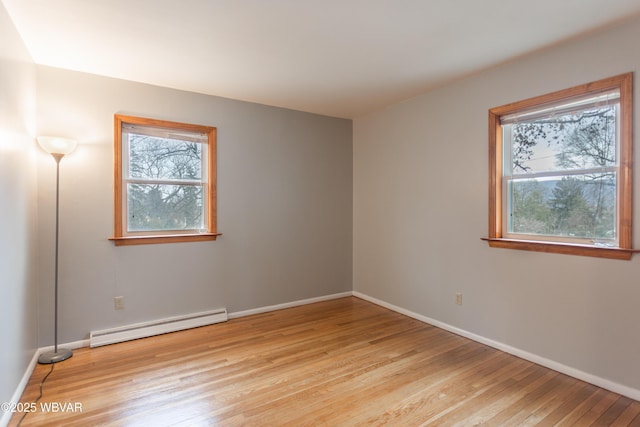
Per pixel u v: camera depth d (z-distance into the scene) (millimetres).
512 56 2646
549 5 1956
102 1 1913
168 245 3350
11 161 2055
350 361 2658
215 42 2422
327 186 4402
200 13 2047
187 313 3457
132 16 2076
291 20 2131
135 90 3166
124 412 1987
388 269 4047
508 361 2662
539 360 2602
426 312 3557
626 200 2148
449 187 3279
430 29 2236
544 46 2471
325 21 2145
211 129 3551
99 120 3010
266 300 3955
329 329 3367
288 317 3754
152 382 2330
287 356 2750
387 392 2213
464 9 2004
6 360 1909
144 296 3232
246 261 3812
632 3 1927
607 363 2244
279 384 2309
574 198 2463
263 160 3908
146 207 3297
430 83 3230
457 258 3219
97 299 3016
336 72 2969
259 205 3889
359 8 1999
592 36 2285
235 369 2523
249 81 3178
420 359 2695
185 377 2402
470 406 2061
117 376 2414
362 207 4461
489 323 2955
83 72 2938
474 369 2527
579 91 2348
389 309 4031
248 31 2268
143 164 3275
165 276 3336
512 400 2125
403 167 3805
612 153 2262
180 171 3467
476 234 3043
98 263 3018
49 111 2803
